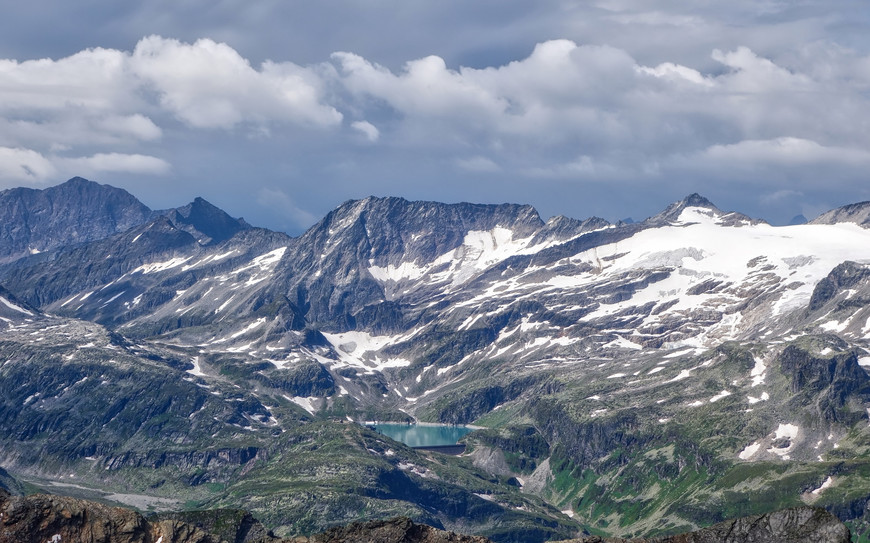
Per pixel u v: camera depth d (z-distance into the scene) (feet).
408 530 599.16
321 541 603.26
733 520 507.30
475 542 591.78
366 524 603.67
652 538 529.86
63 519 581.94
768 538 494.18
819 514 489.26
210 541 608.60
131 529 589.73
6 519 573.74
